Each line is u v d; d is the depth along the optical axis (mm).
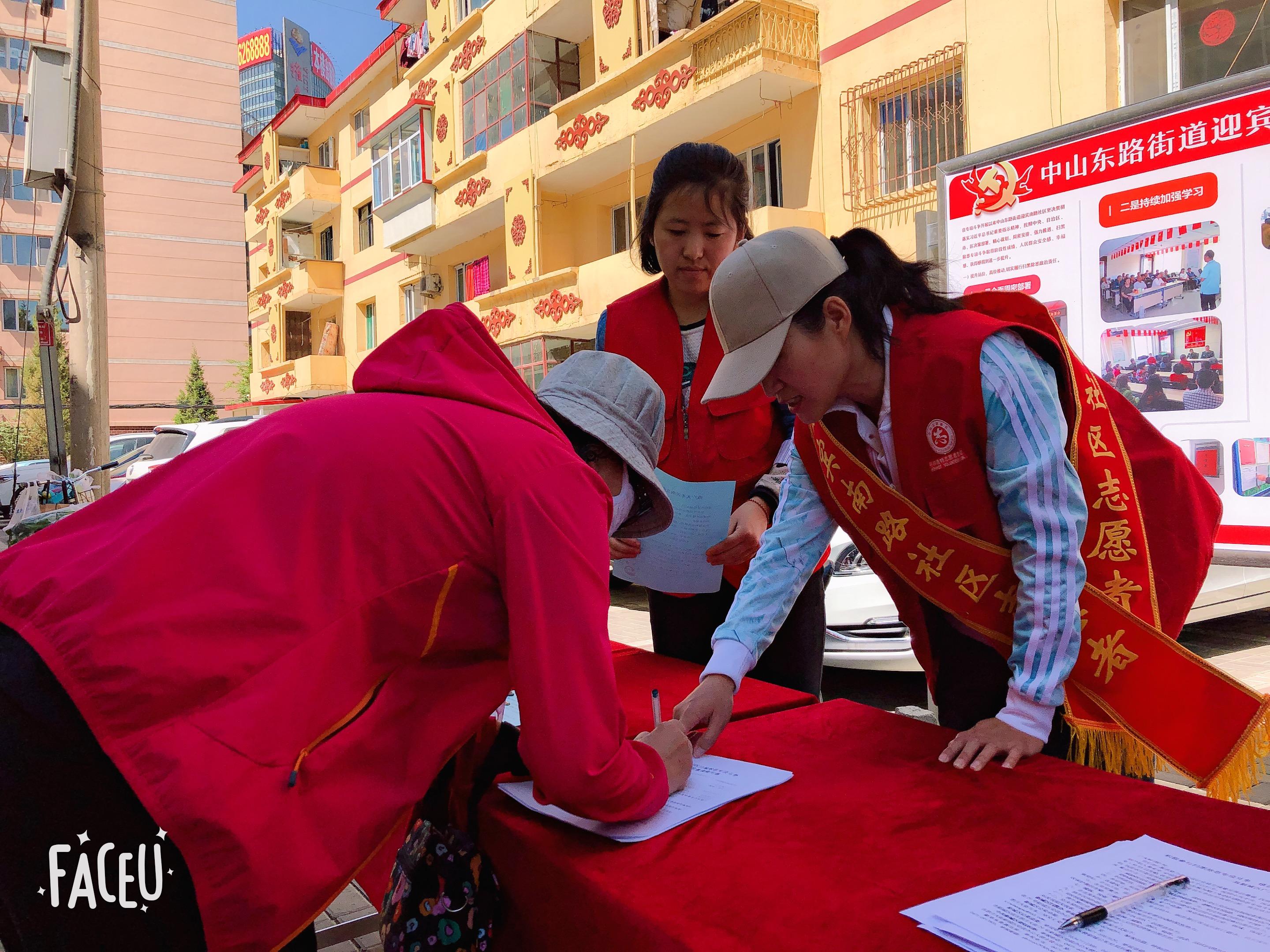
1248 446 2854
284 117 20609
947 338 1427
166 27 35062
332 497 1117
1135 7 6508
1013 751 1358
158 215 34938
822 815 1219
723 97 9133
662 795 1238
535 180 12391
